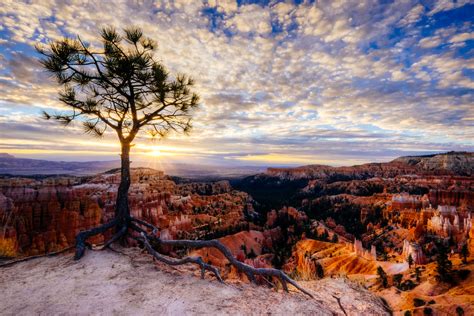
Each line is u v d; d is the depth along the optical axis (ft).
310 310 16.26
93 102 26.09
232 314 14.42
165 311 14.24
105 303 14.85
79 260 21.59
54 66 22.79
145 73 25.18
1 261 22.79
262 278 21.31
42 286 16.80
